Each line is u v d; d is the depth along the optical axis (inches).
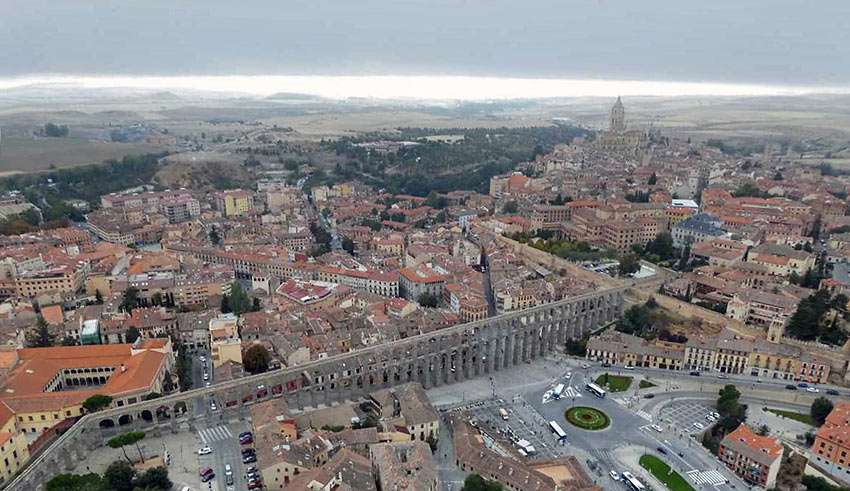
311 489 7165.4
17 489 7372.1
